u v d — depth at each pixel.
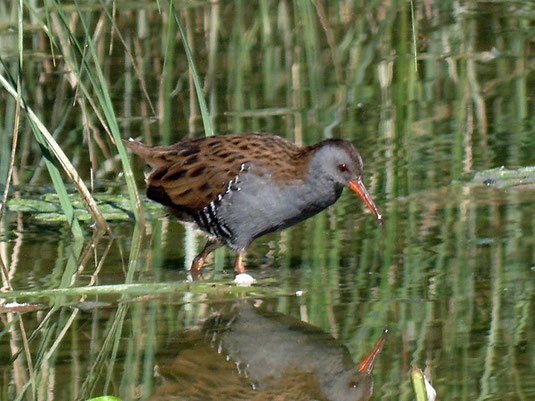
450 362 8.73
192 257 11.65
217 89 17.12
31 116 12.19
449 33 19.19
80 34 18.84
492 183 13.31
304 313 9.88
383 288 10.40
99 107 16.42
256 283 10.68
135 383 8.56
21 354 9.13
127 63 18.11
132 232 12.43
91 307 10.20
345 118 15.74
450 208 12.58
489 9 20.42
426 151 14.45
